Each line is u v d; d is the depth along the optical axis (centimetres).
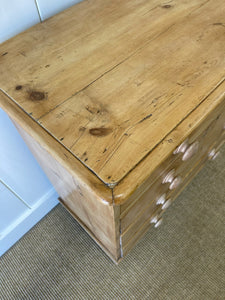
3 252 106
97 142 45
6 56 61
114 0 74
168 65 57
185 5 71
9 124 74
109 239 77
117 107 50
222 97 52
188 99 51
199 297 95
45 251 106
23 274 101
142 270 101
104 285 98
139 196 58
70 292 97
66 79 56
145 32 64
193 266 101
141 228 85
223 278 98
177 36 63
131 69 57
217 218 112
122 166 42
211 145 101
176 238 108
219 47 60
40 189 104
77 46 62
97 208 58
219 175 124
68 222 113
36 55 60
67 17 69
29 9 65
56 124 48
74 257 104
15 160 85
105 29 66
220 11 69
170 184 76
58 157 44
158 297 95
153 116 49
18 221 104
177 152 57
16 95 53
